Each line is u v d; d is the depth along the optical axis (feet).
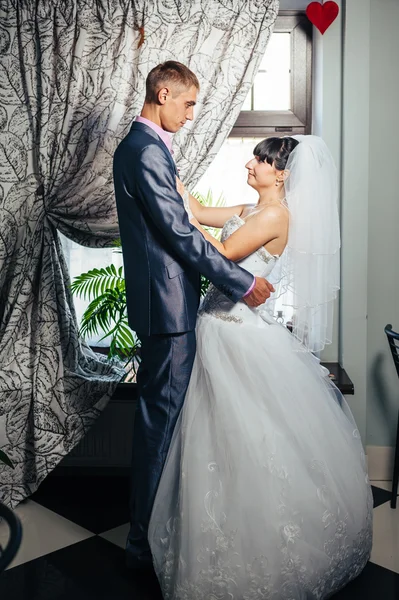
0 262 9.62
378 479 10.41
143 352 7.61
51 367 9.49
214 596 6.37
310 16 9.44
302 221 7.63
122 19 9.55
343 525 6.90
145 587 7.39
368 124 9.79
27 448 9.56
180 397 7.33
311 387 7.45
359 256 9.93
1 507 4.00
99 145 9.55
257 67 9.55
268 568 6.32
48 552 8.18
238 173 10.53
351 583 7.42
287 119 10.46
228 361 7.19
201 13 9.51
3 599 7.14
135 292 7.41
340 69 9.77
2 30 9.57
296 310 8.27
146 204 7.09
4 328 9.58
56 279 9.78
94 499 9.77
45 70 9.48
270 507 6.44
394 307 10.25
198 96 9.57
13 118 9.62
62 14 9.54
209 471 6.65
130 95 9.62
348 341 10.03
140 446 7.45
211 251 7.08
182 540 6.53
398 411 10.13
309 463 6.86
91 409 9.66
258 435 6.70
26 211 9.64
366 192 9.84
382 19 9.81
